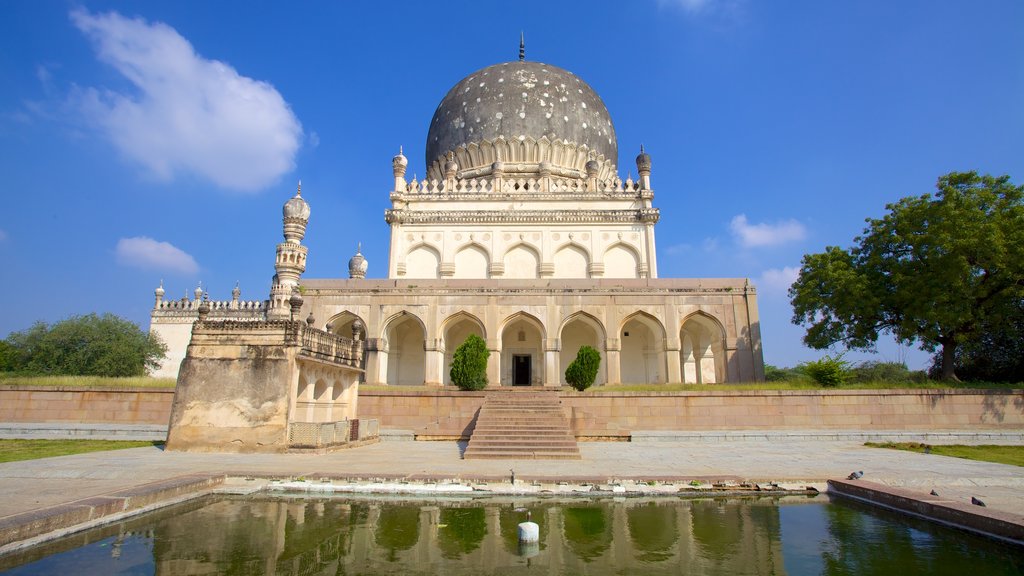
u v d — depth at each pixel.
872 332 16.09
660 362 17.39
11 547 4.07
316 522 5.04
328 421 10.70
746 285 17.28
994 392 12.86
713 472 7.28
